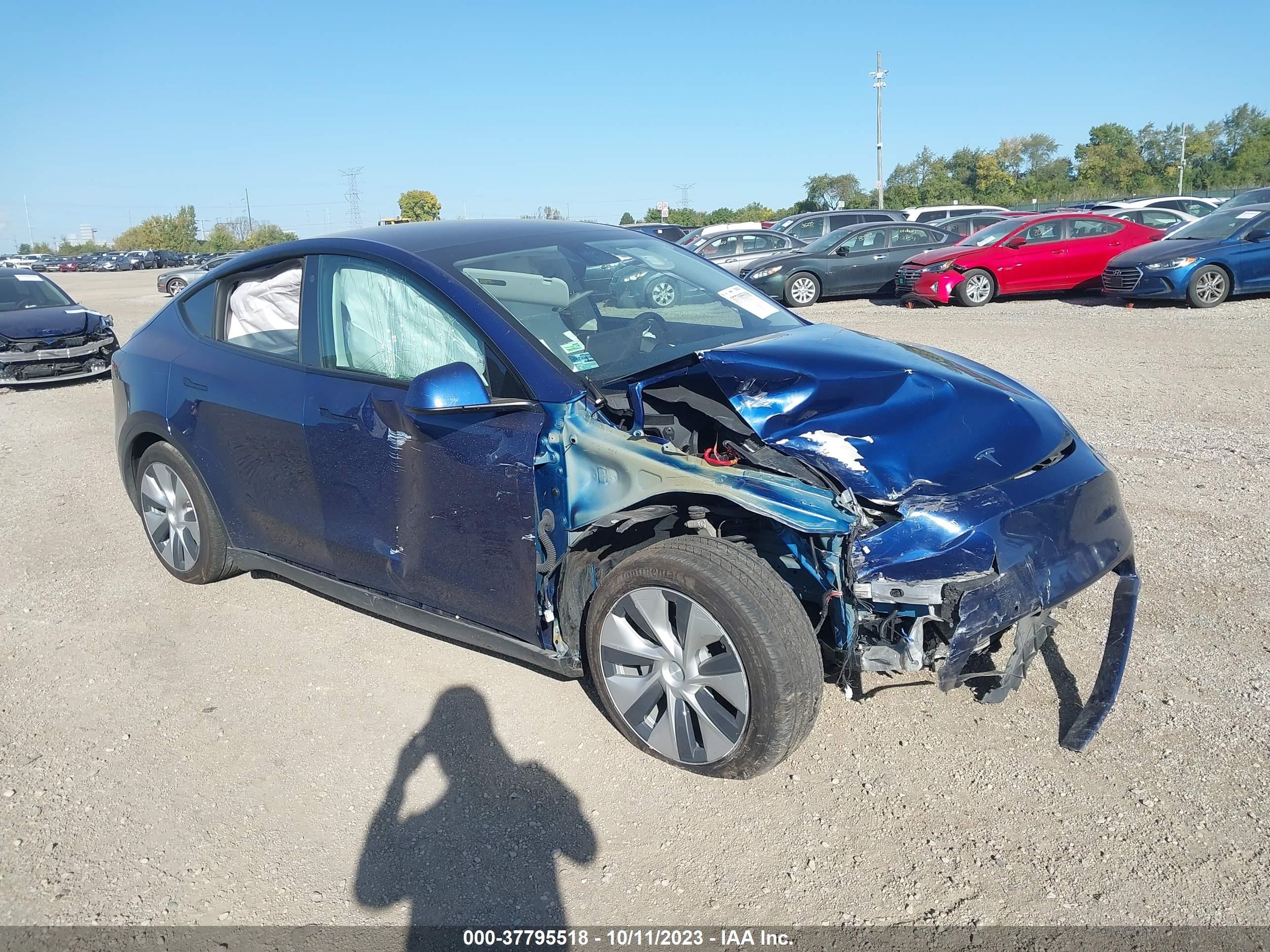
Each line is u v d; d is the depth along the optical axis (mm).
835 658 2951
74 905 2594
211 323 4367
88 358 11453
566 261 3826
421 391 2953
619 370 3271
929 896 2467
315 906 2564
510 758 3166
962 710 3273
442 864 2697
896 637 2805
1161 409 7133
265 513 4016
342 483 3598
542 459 2998
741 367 3020
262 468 3936
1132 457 5941
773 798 2887
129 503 6195
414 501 3354
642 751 3145
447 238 3816
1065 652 3582
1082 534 2959
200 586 4695
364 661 3877
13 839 2877
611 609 2998
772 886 2537
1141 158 80062
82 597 4641
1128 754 2980
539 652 3209
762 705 2688
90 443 8148
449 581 3346
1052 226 15055
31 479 6961
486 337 3236
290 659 3918
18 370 10953
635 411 2934
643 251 4195
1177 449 6055
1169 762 2926
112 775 3184
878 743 3121
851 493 2711
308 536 3836
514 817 2879
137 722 3502
